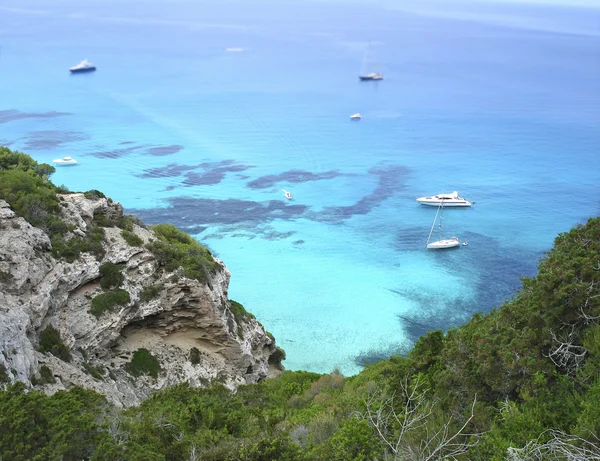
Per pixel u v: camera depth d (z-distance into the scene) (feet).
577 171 490.90
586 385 63.41
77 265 133.69
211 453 72.28
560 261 83.46
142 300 145.07
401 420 69.77
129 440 70.44
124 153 500.33
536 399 64.23
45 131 550.77
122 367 138.51
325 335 266.16
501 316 85.20
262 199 419.13
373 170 486.38
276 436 75.00
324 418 84.28
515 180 471.62
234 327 167.73
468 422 65.21
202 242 354.33
